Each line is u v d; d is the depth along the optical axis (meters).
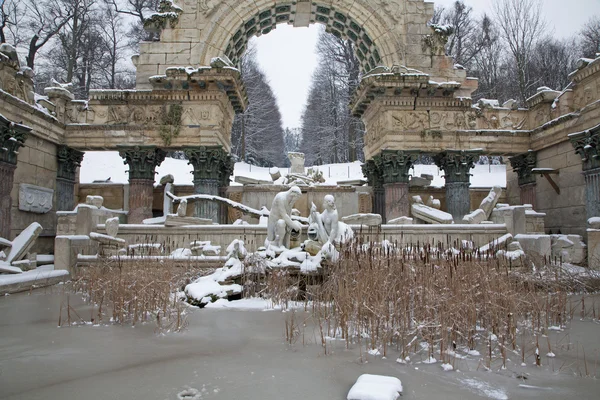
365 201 22.86
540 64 45.50
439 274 8.01
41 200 18.31
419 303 7.11
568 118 18.20
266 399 4.32
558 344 6.57
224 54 20.33
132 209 19.45
